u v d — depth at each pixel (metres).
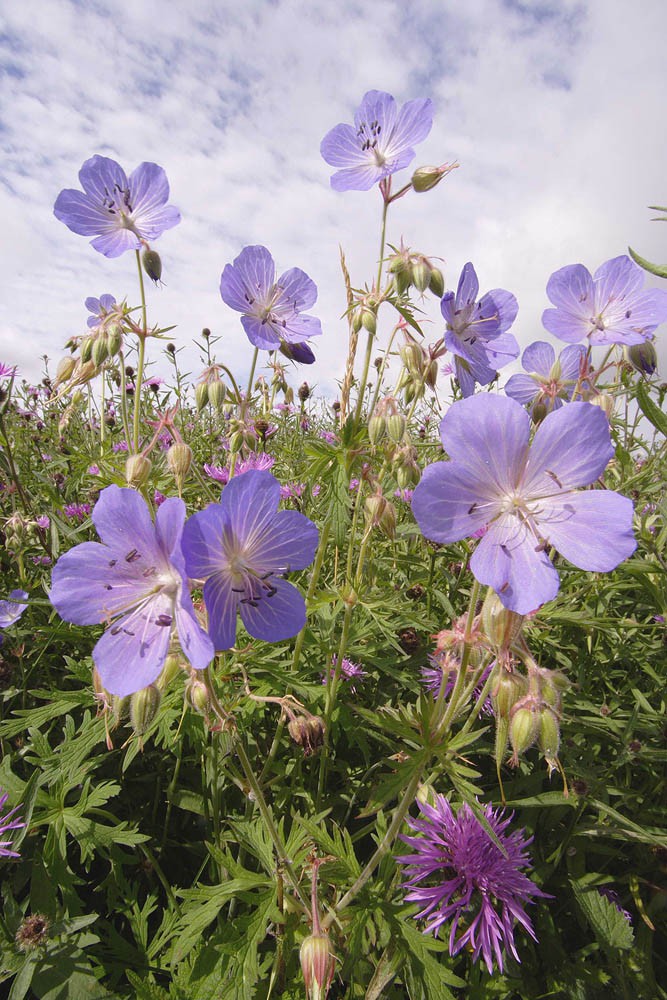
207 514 0.10
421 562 0.27
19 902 0.18
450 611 0.22
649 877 0.19
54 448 0.43
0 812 0.16
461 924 0.15
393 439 0.19
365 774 0.20
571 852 0.18
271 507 0.11
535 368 0.23
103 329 0.21
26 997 0.16
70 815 0.17
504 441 0.10
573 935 0.18
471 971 0.16
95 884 0.19
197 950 0.15
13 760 0.21
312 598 0.19
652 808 0.20
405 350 0.20
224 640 0.12
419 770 0.13
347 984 0.16
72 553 0.11
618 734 0.20
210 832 0.19
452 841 0.15
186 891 0.14
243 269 0.22
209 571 0.11
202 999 0.13
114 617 0.11
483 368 0.18
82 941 0.15
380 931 0.14
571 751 0.20
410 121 0.20
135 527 0.11
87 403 0.40
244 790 0.16
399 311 0.19
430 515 0.10
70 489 0.27
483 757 0.22
